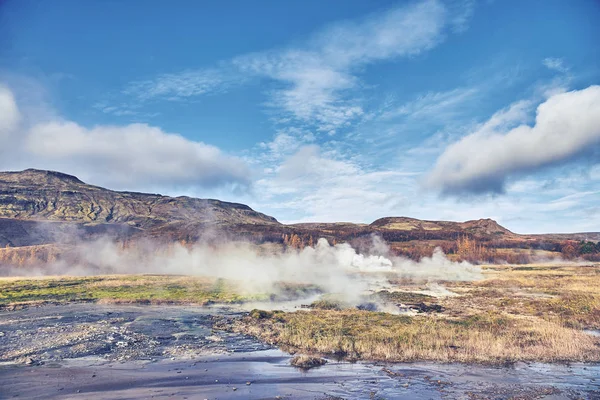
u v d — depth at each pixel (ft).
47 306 183.32
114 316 157.28
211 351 106.01
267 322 141.59
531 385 81.61
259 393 75.41
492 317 144.25
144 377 83.35
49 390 73.51
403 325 128.98
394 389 79.00
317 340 111.34
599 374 88.74
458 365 95.04
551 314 151.33
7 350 100.58
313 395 75.05
